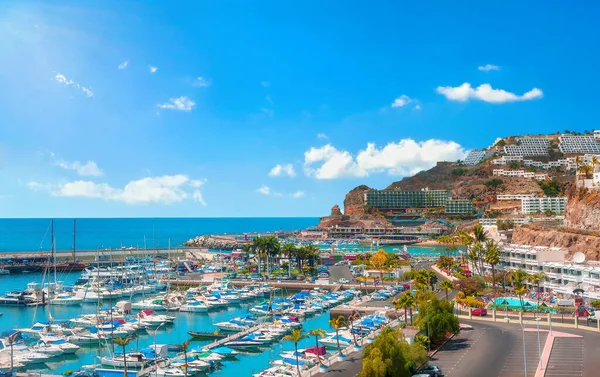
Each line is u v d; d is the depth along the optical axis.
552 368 94.38
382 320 143.25
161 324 138.88
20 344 128.38
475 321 139.75
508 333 123.69
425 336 108.81
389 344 88.38
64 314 174.50
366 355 89.06
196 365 108.00
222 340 129.62
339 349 110.75
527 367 95.38
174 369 106.25
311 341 133.50
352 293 197.88
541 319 138.75
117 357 113.81
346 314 158.00
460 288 180.50
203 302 178.12
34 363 118.75
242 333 135.88
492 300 163.50
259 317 163.88
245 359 119.44
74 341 134.50
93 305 189.12
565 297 164.50
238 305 188.00
